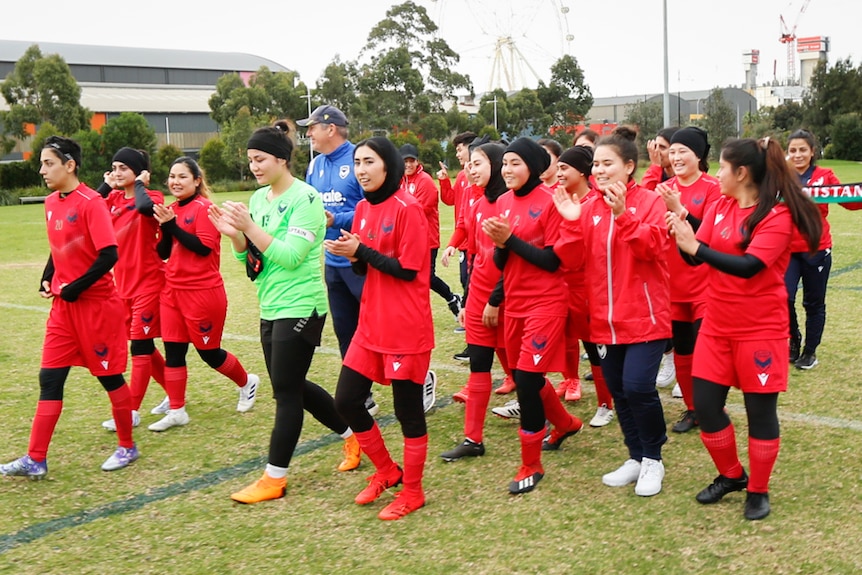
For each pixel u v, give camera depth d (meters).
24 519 4.09
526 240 4.34
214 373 6.97
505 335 4.47
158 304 5.47
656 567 3.37
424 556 3.55
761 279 3.66
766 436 3.76
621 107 82.31
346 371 4.10
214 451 5.04
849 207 6.39
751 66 132.00
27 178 43.38
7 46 71.81
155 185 45.84
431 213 8.23
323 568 3.48
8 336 8.61
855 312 8.42
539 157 4.38
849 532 3.61
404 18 56.12
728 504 3.99
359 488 4.39
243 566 3.52
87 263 4.62
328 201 5.58
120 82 75.31
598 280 4.15
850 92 54.03
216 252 5.41
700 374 3.87
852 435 4.87
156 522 4.01
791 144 6.56
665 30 26.36
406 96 55.12
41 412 4.60
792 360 6.53
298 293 4.17
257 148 4.21
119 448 4.83
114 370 4.70
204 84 81.25
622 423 4.34
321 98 54.03
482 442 4.91
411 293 3.95
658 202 4.17
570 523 3.83
